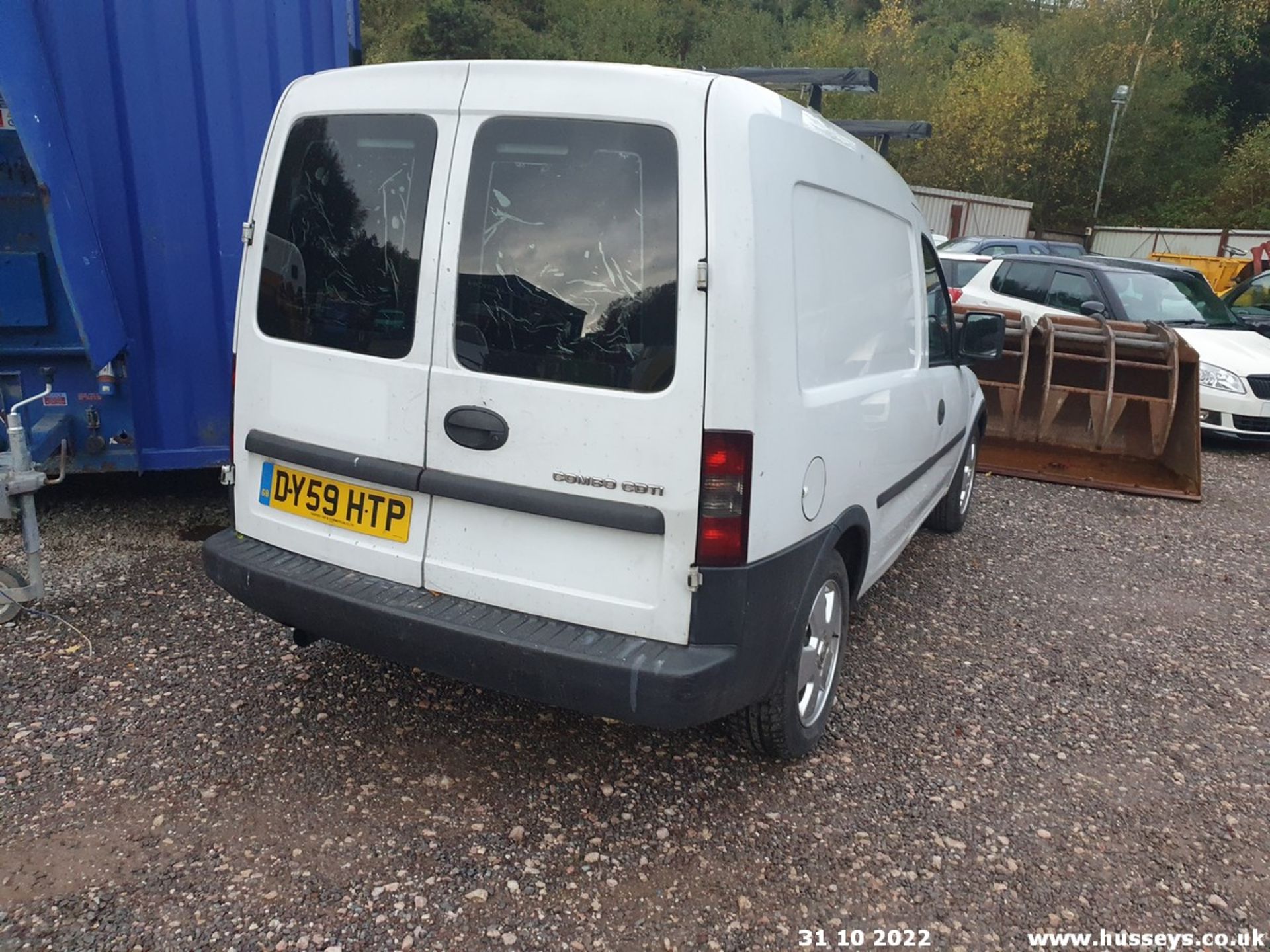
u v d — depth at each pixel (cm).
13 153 444
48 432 457
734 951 244
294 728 329
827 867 278
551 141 261
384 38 4512
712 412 250
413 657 279
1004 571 553
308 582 295
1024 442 789
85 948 229
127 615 407
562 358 262
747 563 259
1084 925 262
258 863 262
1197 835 307
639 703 254
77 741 313
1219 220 3559
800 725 318
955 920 260
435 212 274
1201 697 406
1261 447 961
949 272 1198
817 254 293
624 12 4725
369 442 291
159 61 468
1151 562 585
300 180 302
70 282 424
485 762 317
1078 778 336
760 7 5166
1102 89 3531
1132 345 742
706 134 247
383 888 255
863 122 612
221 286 505
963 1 5769
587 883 263
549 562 271
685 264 248
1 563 456
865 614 473
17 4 402
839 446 310
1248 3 4038
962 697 391
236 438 326
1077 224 3738
